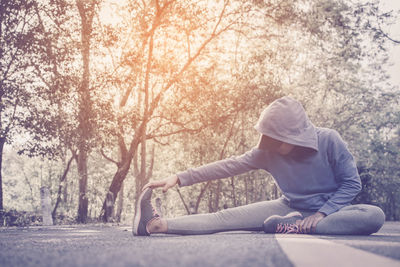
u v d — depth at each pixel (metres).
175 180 3.47
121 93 20.97
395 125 32.38
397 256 1.27
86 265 0.94
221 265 0.92
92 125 16.33
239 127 28.62
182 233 3.24
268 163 3.55
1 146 19.50
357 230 3.07
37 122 15.30
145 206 3.23
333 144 3.38
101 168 31.95
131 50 17.95
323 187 3.38
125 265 0.93
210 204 33.00
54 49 15.97
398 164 31.53
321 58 28.55
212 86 21.42
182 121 23.31
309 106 30.02
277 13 22.25
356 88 31.69
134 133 19.94
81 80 16.19
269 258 1.12
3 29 14.88
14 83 14.91
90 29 16.48
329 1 22.33
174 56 19.55
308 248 1.50
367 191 24.95
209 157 27.75
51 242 2.19
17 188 57.12
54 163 37.47
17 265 0.99
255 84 22.17
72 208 26.73
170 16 19.03
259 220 3.37
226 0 21.12
